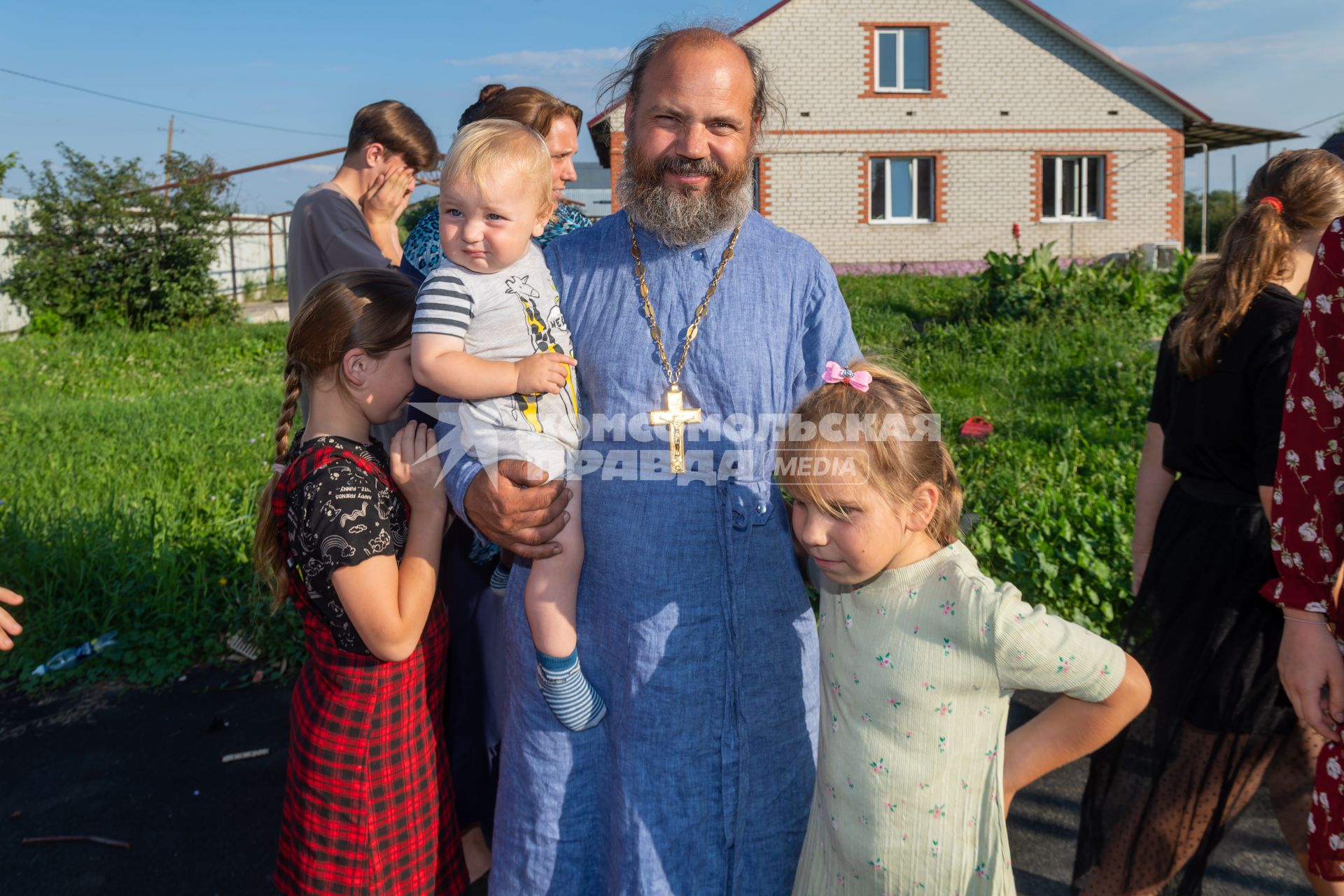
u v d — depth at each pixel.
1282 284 2.21
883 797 1.78
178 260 18.14
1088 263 22.25
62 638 4.47
